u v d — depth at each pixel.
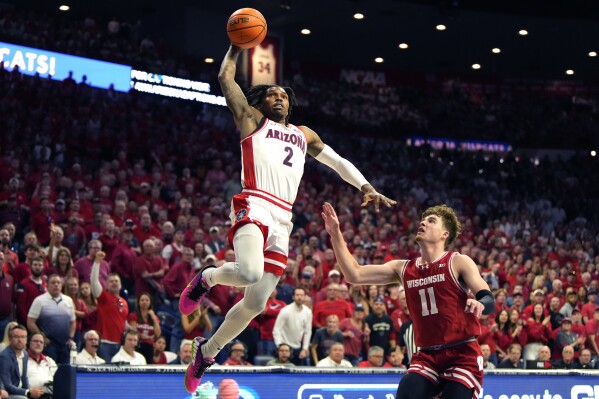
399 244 17.69
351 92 31.45
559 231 23.78
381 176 25.16
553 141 31.98
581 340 13.24
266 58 27.34
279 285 13.04
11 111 19.83
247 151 5.22
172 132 22.36
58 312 10.37
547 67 32.28
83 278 11.95
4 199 15.07
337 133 29.12
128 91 23.81
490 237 21.11
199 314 11.54
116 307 10.91
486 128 31.80
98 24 27.14
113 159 20.11
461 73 33.25
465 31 28.31
